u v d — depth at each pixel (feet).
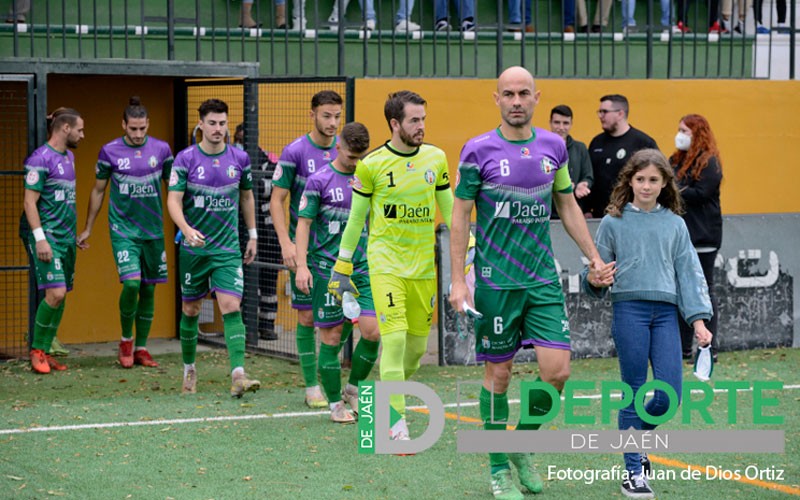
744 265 66.74
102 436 46.24
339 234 48.91
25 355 65.92
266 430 47.32
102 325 72.13
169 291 73.26
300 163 51.93
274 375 60.49
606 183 65.21
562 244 64.28
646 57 83.82
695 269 37.68
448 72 74.79
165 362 64.69
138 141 61.77
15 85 67.36
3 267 62.85
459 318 42.75
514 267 36.65
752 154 79.51
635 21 88.22
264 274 66.95
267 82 65.21
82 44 72.49
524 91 36.22
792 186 80.64
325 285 48.47
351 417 48.83
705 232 61.77
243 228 67.72
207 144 54.75
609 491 38.60
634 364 37.70
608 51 84.12
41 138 62.39
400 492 38.34
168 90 72.43
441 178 44.11
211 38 74.90
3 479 39.88
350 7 79.87
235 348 54.29
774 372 60.34
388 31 78.84
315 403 51.85
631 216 37.78
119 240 61.93
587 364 62.95
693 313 37.45
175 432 46.98
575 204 37.83
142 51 66.95
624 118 64.95
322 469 41.27
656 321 37.81
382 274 43.45
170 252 72.90
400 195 43.11
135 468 41.39
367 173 43.32
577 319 64.69
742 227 66.74
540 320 36.78
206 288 55.16
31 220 59.82
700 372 37.47
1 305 67.77
